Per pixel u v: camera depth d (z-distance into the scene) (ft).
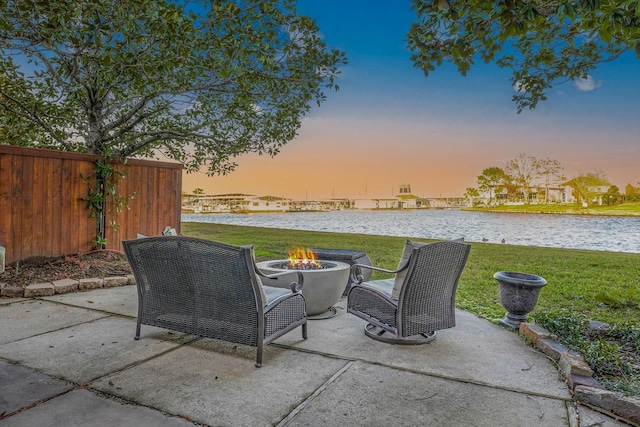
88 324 11.23
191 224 52.95
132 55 14.24
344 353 9.45
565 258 26.68
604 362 8.47
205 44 14.52
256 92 19.49
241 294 8.59
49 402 6.77
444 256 9.76
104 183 19.84
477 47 9.41
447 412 6.72
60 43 13.58
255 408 6.74
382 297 10.09
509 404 7.03
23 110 20.13
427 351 9.64
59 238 18.20
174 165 23.53
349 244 31.71
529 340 10.34
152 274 9.56
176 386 7.53
